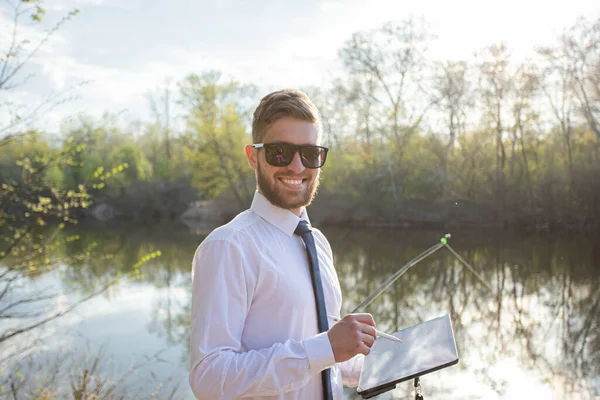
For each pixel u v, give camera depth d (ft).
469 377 20.40
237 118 92.38
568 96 68.95
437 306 32.60
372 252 55.62
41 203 12.04
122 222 106.63
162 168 119.96
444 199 78.84
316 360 3.80
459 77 78.48
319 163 4.47
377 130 85.46
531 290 36.24
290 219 4.47
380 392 4.23
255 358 3.79
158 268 46.96
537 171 74.13
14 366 17.94
